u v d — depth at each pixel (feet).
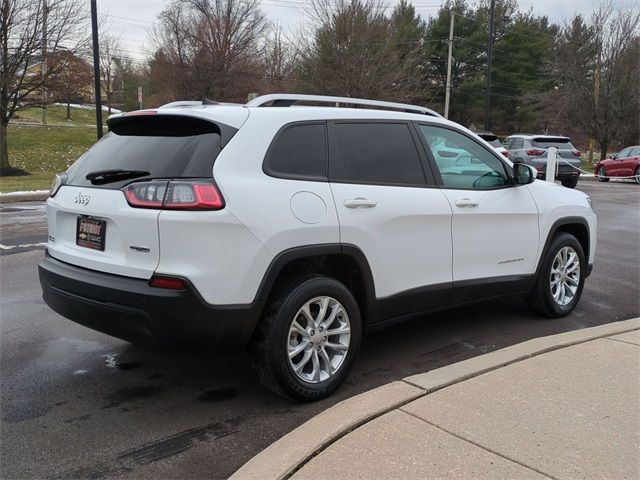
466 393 12.11
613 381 12.72
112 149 13.44
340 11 90.38
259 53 149.79
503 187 17.21
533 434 10.48
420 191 14.79
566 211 18.72
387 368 14.90
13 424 11.82
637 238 34.83
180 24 152.15
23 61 76.64
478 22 165.89
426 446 10.07
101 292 11.86
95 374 14.34
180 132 12.71
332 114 13.79
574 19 125.08
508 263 17.12
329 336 13.08
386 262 13.94
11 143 99.50
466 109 170.30
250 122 12.34
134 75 201.87
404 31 106.52
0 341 16.40
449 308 16.01
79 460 10.55
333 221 12.78
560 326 18.34
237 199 11.50
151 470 10.27
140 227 11.50
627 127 118.52
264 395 13.32
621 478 9.19
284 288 12.39
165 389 13.57
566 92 127.13
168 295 11.09
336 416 11.02
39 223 37.52
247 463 9.95
